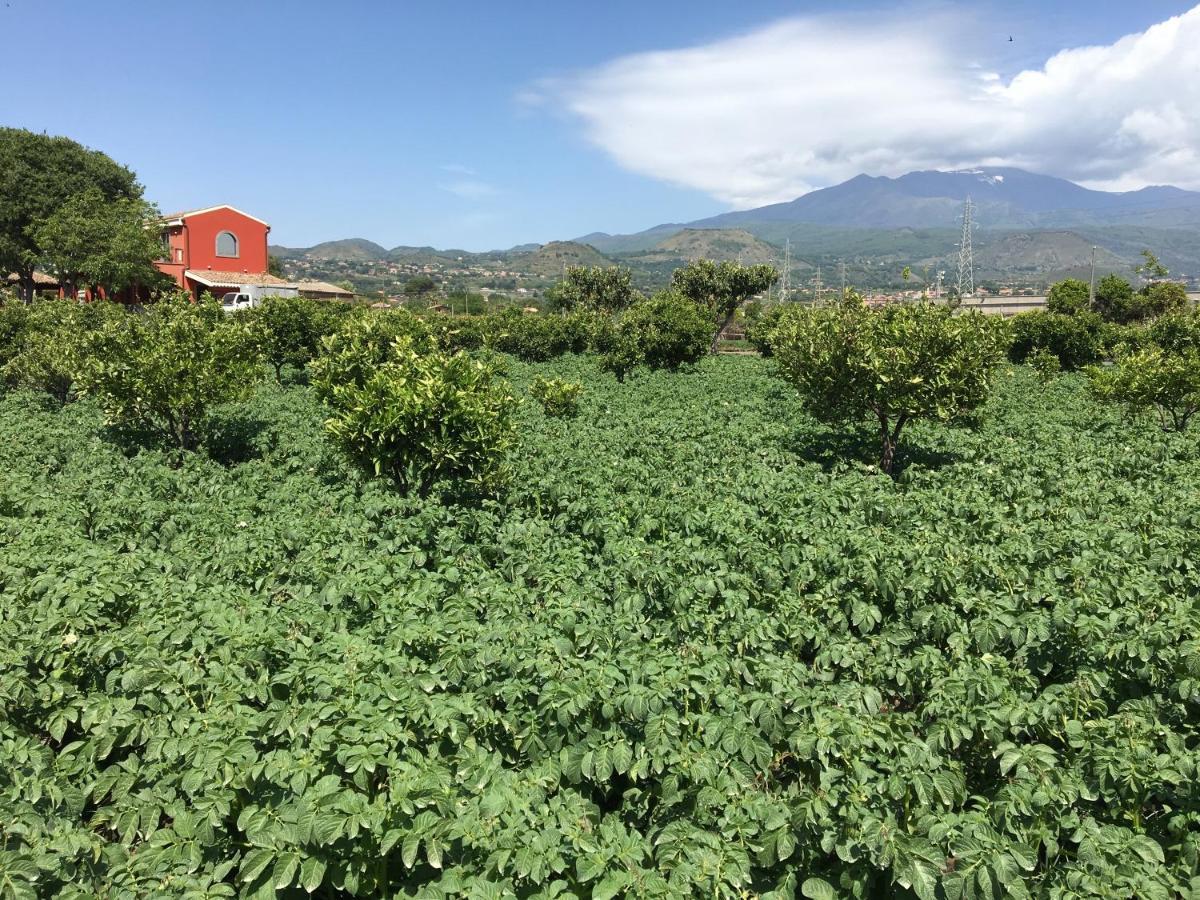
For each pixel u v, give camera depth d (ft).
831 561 34.09
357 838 17.51
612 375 125.39
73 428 70.90
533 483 49.88
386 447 47.47
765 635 26.58
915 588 30.83
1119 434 71.67
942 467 60.34
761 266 193.16
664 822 19.99
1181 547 36.88
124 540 39.86
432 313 159.74
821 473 57.98
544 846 16.65
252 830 17.06
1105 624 26.43
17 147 194.80
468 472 50.67
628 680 23.56
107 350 62.85
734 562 35.60
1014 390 107.14
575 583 32.35
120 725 21.20
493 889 15.67
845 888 17.48
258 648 24.63
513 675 23.68
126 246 183.83
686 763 19.63
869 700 23.13
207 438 70.38
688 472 56.13
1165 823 20.02
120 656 25.32
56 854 16.83
